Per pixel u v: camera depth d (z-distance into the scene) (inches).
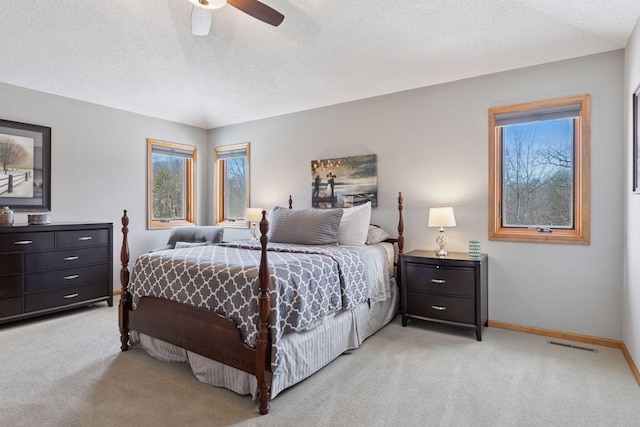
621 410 75.3
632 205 96.0
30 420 71.3
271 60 141.6
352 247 124.3
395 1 103.0
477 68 127.1
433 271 122.3
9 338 116.0
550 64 118.3
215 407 76.7
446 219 124.1
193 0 83.5
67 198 155.7
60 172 153.3
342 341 102.8
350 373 92.4
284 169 184.2
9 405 76.7
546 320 119.7
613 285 109.3
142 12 117.8
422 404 77.7
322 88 154.7
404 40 118.9
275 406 77.1
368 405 77.5
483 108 130.3
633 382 87.3
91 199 163.8
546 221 124.6
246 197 203.3
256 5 84.7
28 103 143.6
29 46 123.5
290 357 82.5
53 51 128.3
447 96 137.6
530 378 89.4
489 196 129.5
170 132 196.2
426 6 102.8
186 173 209.2
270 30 124.2
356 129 160.1
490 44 114.5
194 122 204.1
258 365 75.5
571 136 120.2
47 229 134.7
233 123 203.3
